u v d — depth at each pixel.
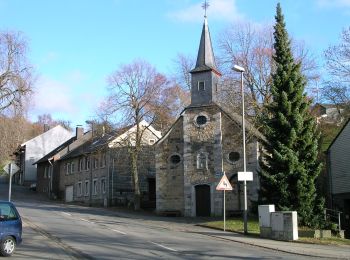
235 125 39.00
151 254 16.48
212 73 40.56
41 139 84.31
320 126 42.12
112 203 52.72
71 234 22.56
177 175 40.59
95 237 21.52
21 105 39.56
